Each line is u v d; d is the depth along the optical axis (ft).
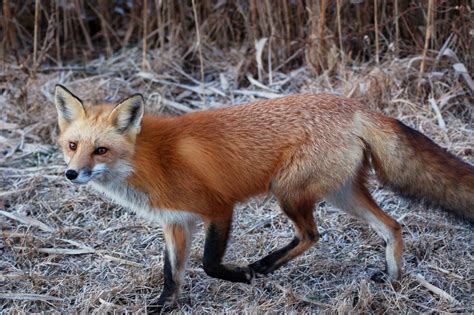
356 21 26.84
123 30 30.73
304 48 27.09
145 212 15.79
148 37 28.78
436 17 25.88
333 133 15.83
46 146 23.73
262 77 26.58
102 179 15.29
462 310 15.37
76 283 17.08
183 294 16.60
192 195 15.31
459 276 16.60
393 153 16.06
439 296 15.94
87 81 26.94
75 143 14.90
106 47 30.14
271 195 18.26
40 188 21.40
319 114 16.05
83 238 19.24
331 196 16.65
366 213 16.65
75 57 29.68
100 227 19.71
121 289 16.56
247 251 18.22
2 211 19.98
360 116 16.20
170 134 15.58
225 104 25.13
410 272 16.84
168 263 15.89
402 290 16.12
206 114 16.26
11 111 25.44
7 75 26.94
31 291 16.80
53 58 29.71
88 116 15.17
